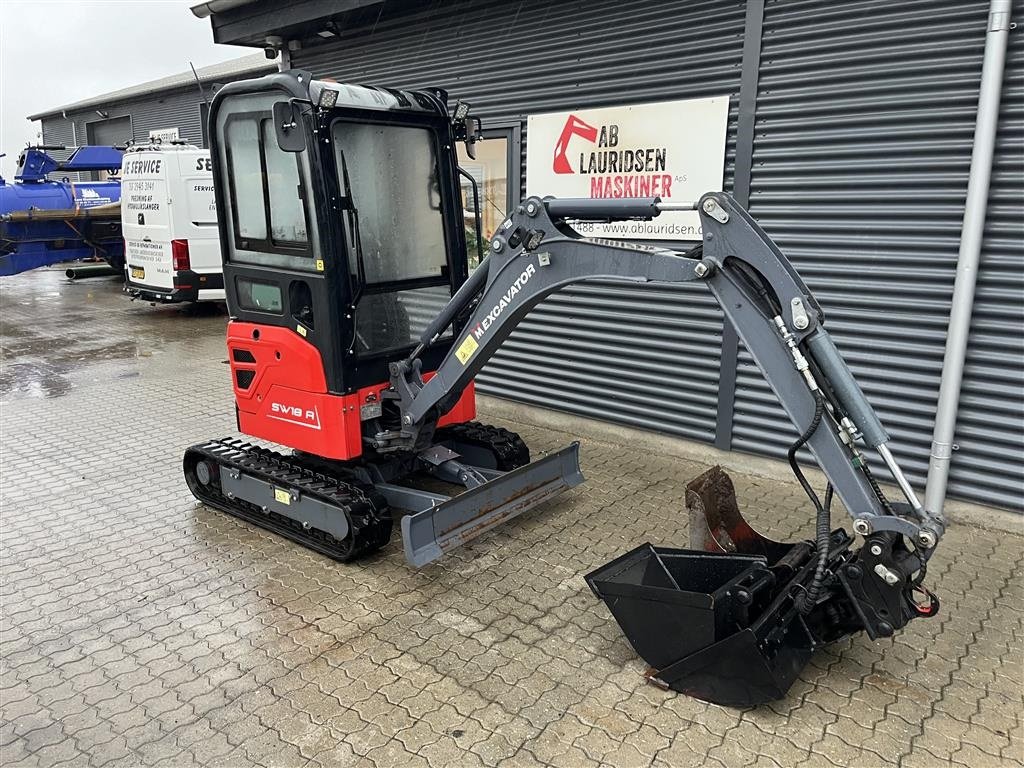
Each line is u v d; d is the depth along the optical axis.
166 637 3.74
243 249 4.69
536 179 6.66
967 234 4.43
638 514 5.06
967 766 2.81
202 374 9.46
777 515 4.98
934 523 2.92
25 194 14.95
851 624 3.20
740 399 5.71
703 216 3.19
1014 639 3.59
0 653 3.63
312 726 3.08
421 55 7.35
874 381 5.06
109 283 18.84
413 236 4.78
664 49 5.68
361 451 4.53
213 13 8.26
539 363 6.96
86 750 2.97
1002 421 4.59
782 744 2.93
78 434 7.07
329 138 4.09
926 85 4.57
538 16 6.38
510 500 4.62
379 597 4.08
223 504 5.23
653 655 3.34
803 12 4.95
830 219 5.07
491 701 3.21
